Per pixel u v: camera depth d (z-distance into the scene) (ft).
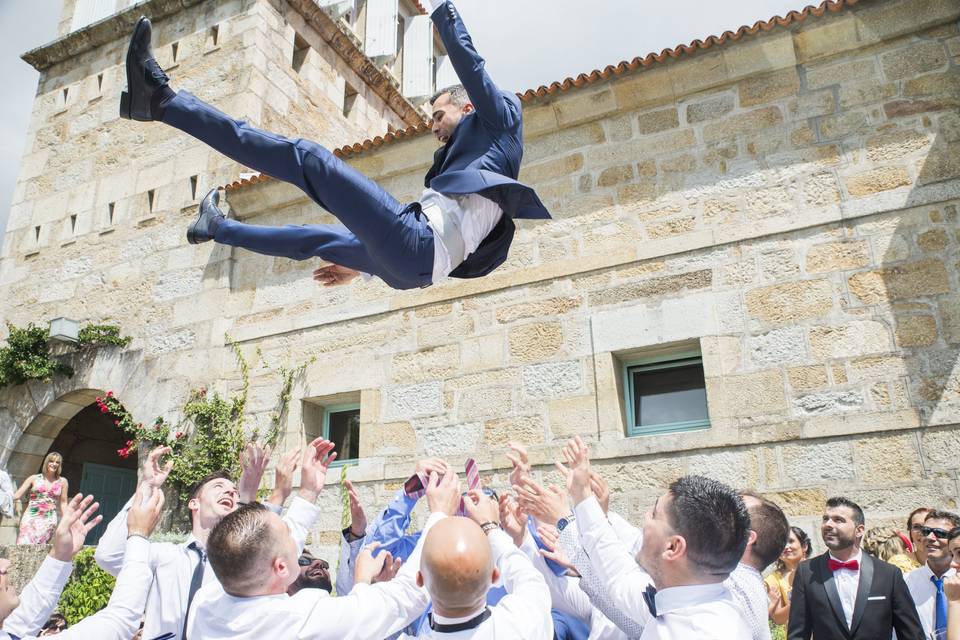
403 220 9.22
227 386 33.22
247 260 35.17
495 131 10.09
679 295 25.40
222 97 39.75
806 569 14.60
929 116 23.79
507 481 26.03
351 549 12.42
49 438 38.78
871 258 23.21
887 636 13.26
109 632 9.39
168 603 10.62
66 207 42.37
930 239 22.63
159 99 9.00
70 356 37.96
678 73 27.12
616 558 9.06
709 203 26.04
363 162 32.73
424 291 30.17
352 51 47.91
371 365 30.17
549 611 8.05
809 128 25.32
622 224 27.22
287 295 33.42
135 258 38.50
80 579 27.35
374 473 28.43
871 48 25.18
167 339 35.45
